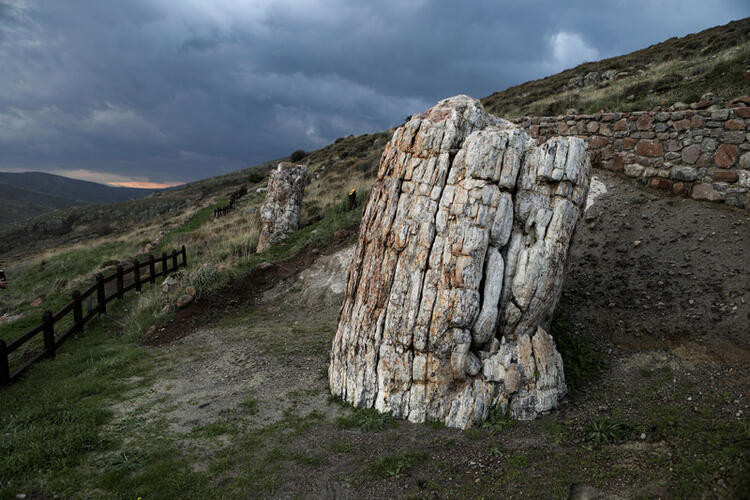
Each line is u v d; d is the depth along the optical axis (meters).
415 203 4.90
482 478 3.47
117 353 7.25
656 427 3.89
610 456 3.55
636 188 9.54
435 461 3.78
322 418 4.81
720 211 7.90
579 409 4.46
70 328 8.01
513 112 19.23
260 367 6.50
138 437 4.36
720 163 8.30
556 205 4.62
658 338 5.61
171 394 5.55
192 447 4.18
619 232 8.45
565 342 5.79
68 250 21.72
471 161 4.59
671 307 6.14
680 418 3.97
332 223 13.47
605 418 4.12
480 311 4.50
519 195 4.71
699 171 8.57
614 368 5.24
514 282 4.56
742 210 7.78
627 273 7.32
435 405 4.48
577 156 4.67
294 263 11.84
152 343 7.98
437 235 4.64
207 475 3.69
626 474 3.28
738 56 13.37
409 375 4.63
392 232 5.04
